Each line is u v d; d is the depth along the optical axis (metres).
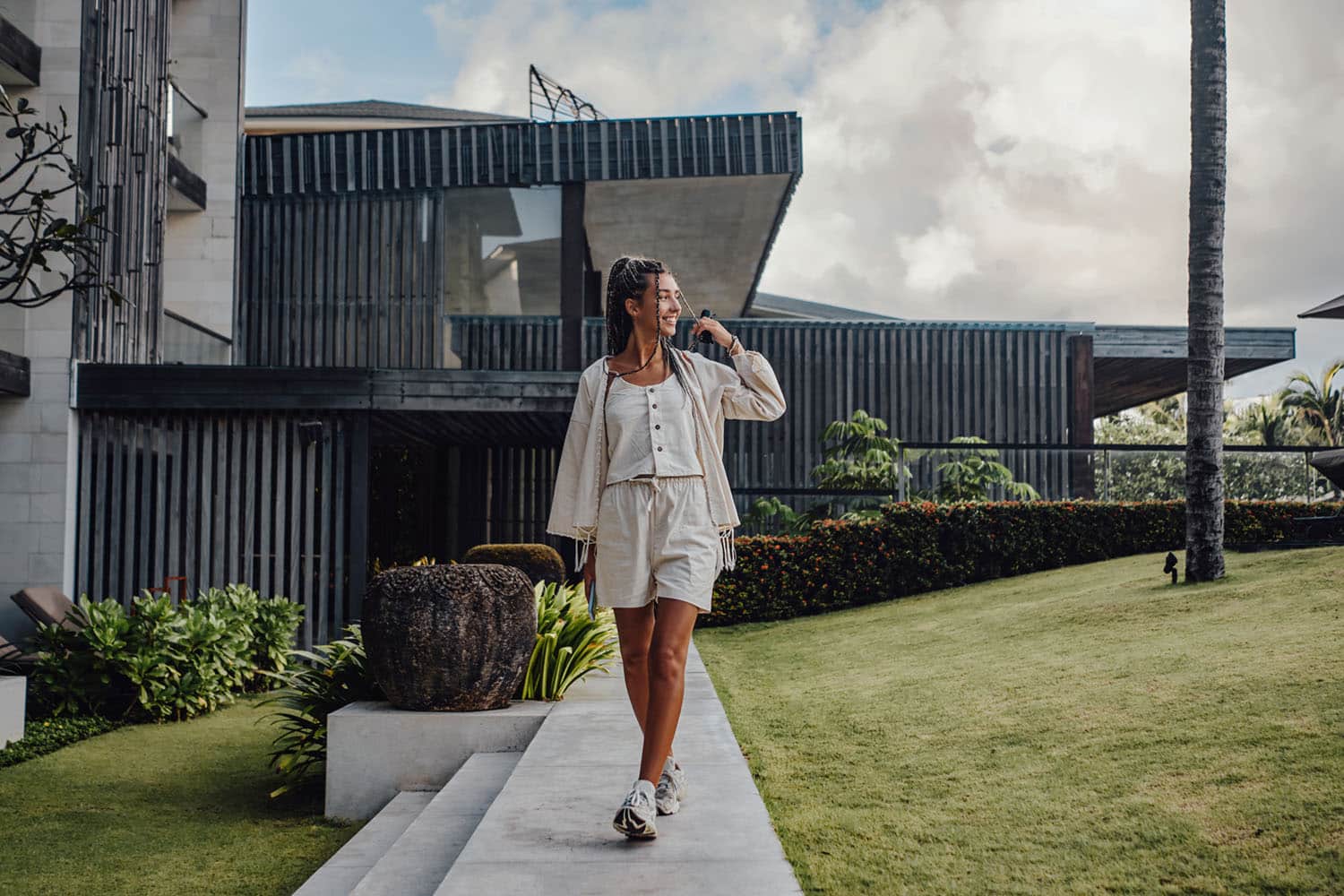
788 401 15.18
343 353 13.91
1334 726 3.86
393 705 4.80
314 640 9.43
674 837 2.73
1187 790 3.50
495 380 9.11
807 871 3.09
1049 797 3.64
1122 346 15.38
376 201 14.03
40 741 6.25
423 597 4.61
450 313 14.23
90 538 9.38
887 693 5.80
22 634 8.98
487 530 14.37
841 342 15.28
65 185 9.34
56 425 9.11
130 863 4.00
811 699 5.93
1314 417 28.80
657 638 2.70
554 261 14.31
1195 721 4.21
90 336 9.55
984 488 11.90
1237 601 6.88
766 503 13.74
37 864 3.99
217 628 7.52
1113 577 9.33
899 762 4.31
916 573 10.88
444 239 14.06
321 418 9.31
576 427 2.93
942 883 2.95
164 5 11.59
